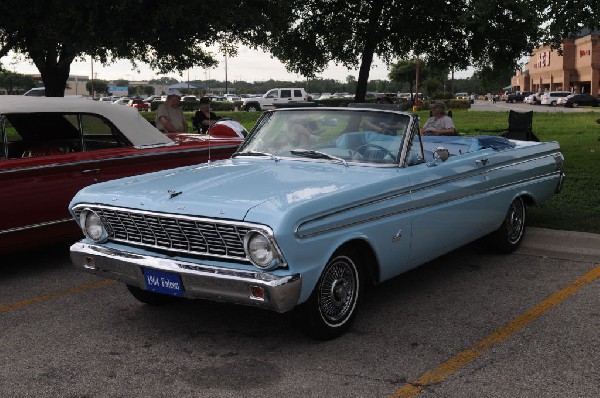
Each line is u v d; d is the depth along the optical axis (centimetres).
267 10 1608
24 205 595
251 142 553
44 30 1311
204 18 1410
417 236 489
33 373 392
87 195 460
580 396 353
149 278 422
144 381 380
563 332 446
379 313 490
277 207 387
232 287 388
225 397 358
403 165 491
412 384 371
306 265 394
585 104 5469
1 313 504
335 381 376
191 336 451
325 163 502
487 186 576
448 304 508
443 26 1747
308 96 5106
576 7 930
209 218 393
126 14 1320
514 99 7994
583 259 632
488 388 364
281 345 432
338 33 1889
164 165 703
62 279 597
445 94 8175
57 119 654
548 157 686
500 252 647
